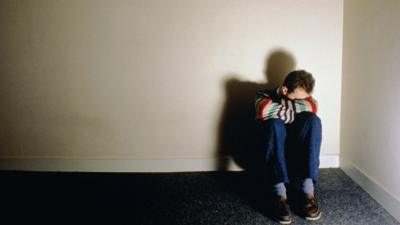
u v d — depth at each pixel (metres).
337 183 2.15
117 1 2.20
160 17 2.21
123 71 2.28
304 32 2.22
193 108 2.32
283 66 2.26
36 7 2.21
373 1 1.85
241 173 2.36
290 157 1.91
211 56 2.25
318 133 1.80
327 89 2.29
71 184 2.21
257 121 1.96
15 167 2.40
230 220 1.78
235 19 2.20
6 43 2.26
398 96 1.67
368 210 1.84
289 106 1.86
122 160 2.39
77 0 2.20
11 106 2.34
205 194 2.06
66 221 1.78
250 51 2.24
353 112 2.14
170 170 2.39
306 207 1.78
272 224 1.74
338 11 2.20
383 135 1.82
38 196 2.04
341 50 2.24
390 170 1.78
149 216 1.82
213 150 2.38
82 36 2.24
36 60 2.27
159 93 2.30
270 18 2.20
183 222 1.77
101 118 2.34
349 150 2.22
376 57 1.85
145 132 2.36
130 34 2.23
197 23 2.21
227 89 2.29
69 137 2.37
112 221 1.78
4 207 1.92
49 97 2.32
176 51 2.25
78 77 2.29
